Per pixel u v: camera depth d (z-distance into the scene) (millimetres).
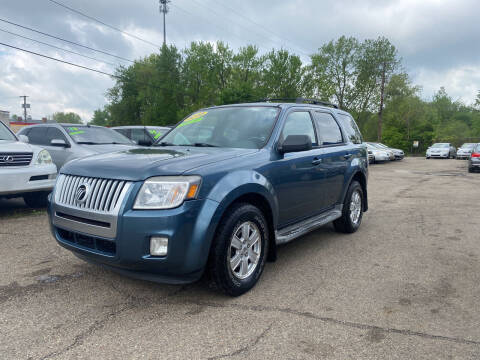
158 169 2777
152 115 51344
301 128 4234
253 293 3178
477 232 5398
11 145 5785
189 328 2570
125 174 2775
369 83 44656
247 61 45500
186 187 2703
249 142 3707
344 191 4984
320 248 4566
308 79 43688
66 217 3035
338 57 45000
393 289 3283
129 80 53000
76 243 3012
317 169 4246
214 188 2834
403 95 45344
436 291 3244
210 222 2760
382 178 13930
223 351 2291
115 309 2854
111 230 2684
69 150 7652
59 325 2598
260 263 3301
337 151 4793
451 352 2295
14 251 4230
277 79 42094
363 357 2236
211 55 49031
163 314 2777
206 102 51281
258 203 3416
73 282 3367
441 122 78750
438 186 11219
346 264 3959
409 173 16359
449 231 5465
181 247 2654
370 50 43875
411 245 4707
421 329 2578
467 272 3729
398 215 6691
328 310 2861
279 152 3658
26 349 2295
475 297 3121
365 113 46281
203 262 2766
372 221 6184
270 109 4082
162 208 2646
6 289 3199
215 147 3723
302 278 3539
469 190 10203
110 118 59531
